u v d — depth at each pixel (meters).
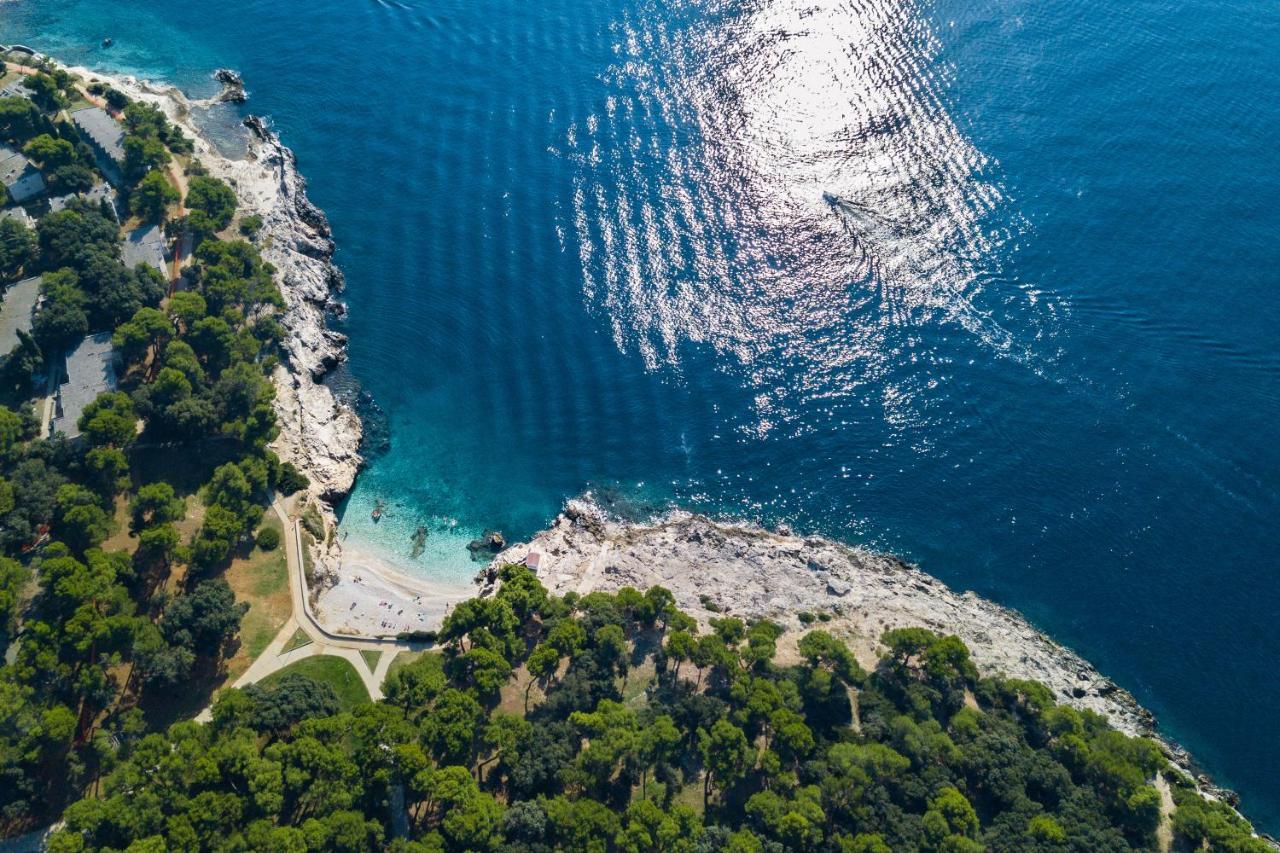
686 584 147.75
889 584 149.75
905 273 189.12
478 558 152.88
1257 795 129.00
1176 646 143.25
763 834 110.56
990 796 118.38
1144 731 133.12
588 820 108.69
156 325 154.75
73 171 179.00
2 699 109.50
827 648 129.62
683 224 197.50
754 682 125.06
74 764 113.25
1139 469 162.12
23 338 148.12
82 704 119.38
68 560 124.06
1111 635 145.12
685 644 128.12
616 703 124.50
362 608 141.62
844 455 166.62
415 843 106.31
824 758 119.19
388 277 191.75
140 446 147.38
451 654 133.50
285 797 113.06
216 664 129.25
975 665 134.12
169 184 184.75
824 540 157.38
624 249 194.12
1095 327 179.75
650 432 169.88
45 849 108.88
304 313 179.62
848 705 127.50
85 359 151.75
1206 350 176.00
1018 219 196.38
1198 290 183.88
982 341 179.00
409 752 113.25
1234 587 148.62
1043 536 155.88
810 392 174.12
